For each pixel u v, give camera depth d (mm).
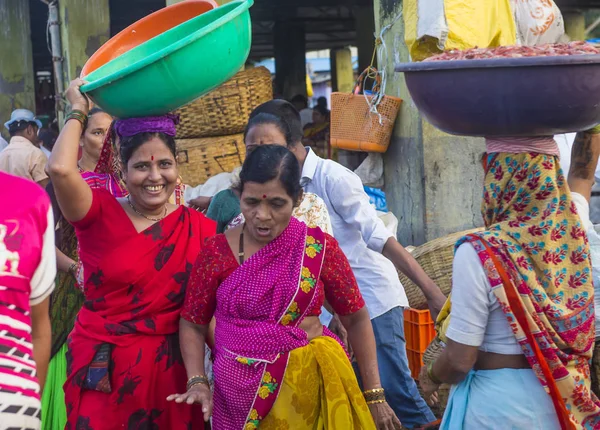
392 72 6320
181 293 3105
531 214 2602
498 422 2604
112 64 3180
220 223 3795
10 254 2135
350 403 2852
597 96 2477
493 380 2637
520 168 2609
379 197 6004
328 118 12945
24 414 2104
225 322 2838
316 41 21078
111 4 13203
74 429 3037
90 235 3084
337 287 2908
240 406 2781
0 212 2166
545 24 5312
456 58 2666
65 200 2975
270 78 6934
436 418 4594
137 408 3031
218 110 6703
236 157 6805
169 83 2857
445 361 2686
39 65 19750
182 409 3062
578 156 2951
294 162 2756
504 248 2555
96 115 4277
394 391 4352
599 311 3859
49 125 11727
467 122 2594
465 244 2617
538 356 2525
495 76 2471
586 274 2613
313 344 2840
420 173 5930
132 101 2906
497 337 2631
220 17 3170
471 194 5969
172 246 3111
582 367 2645
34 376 2154
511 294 2533
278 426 2789
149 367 3043
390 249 3875
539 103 2465
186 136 6809
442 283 4949
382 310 4246
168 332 3078
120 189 3686
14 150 7379
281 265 2791
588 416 2617
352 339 3033
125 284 3061
